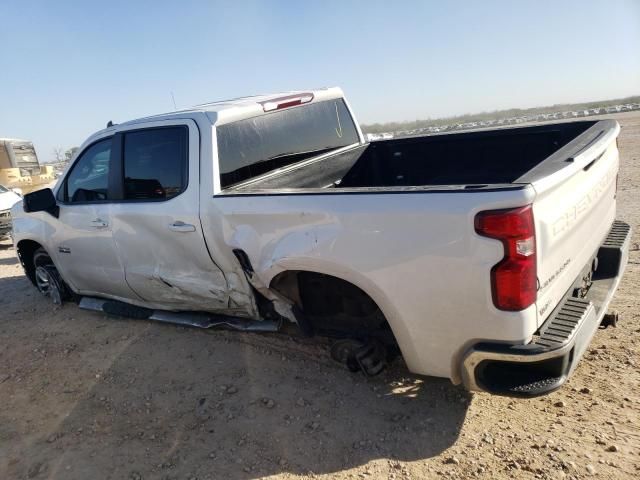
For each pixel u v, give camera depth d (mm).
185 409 3662
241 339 4574
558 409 3156
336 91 5148
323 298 3541
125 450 3309
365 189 2963
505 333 2598
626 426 2922
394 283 2871
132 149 4289
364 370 3375
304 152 4648
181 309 4559
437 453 2926
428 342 2889
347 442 3105
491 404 3287
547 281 2689
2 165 16641
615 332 3908
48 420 3768
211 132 3816
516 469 2721
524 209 2453
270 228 3332
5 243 11070
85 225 4801
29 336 5305
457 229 2592
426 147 4875
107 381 4191
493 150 4551
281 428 3309
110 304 5215
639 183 9555
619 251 3660
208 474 2994
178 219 3916
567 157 2891
